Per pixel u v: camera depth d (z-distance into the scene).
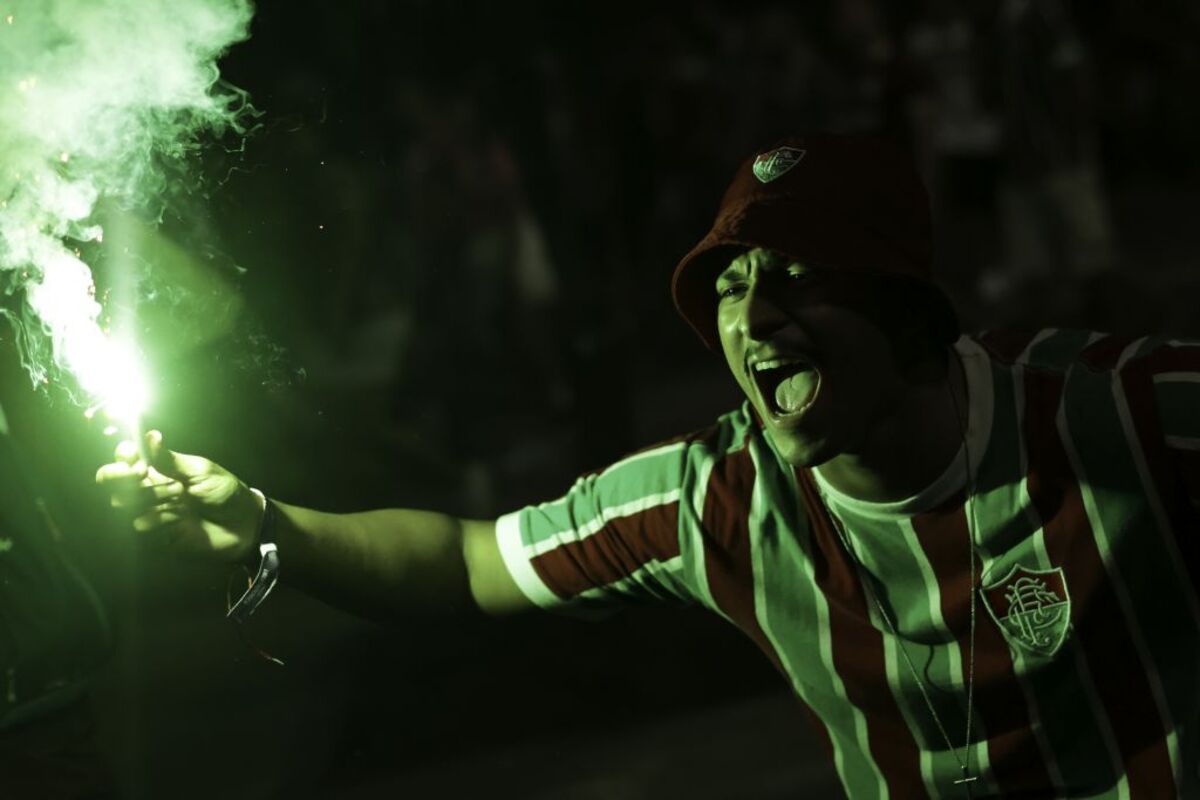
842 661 2.98
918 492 2.80
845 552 2.93
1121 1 18.70
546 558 3.20
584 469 9.22
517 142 11.43
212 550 3.05
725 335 2.76
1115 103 18.70
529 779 6.40
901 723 2.99
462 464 10.26
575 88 11.73
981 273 13.97
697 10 15.43
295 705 7.09
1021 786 2.96
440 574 3.25
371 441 9.42
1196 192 18.11
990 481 2.79
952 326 2.74
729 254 2.81
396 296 10.44
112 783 3.45
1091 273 12.75
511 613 3.28
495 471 10.34
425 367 10.78
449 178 11.05
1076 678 2.86
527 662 7.46
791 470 2.98
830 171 2.69
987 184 14.35
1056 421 2.79
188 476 3.01
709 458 3.08
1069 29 12.66
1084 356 2.86
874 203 2.68
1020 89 12.55
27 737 3.28
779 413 2.75
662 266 14.55
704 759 6.43
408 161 10.81
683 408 11.92
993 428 2.79
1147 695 2.87
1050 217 12.66
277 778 6.61
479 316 11.17
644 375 12.99
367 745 6.84
